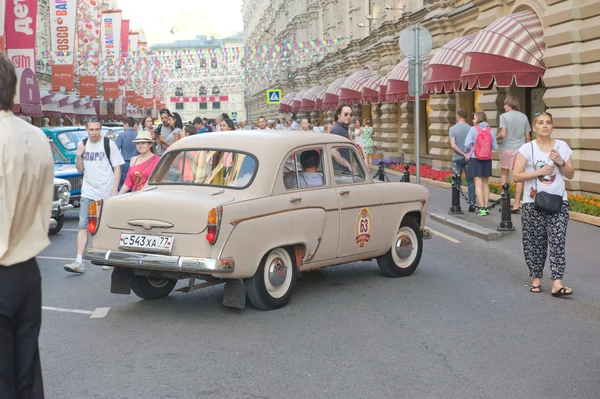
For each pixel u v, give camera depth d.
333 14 46.22
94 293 8.67
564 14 15.05
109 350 6.34
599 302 7.80
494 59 16.45
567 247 10.99
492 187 17.67
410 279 9.12
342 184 8.43
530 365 5.78
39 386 4.16
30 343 4.11
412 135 30.02
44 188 3.99
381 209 8.80
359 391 5.25
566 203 8.07
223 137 8.04
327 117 47.78
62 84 32.25
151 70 56.66
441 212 15.34
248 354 6.16
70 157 17.50
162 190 7.77
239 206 7.14
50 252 11.87
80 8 38.44
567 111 15.02
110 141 10.12
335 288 8.66
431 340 6.48
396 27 30.44
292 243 7.66
